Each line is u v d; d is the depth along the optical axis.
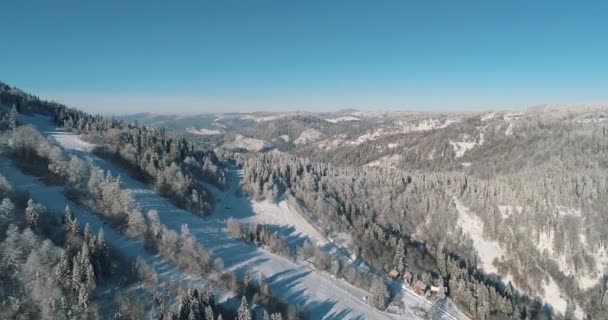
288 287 100.31
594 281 130.12
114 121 185.25
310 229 140.50
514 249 145.88
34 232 76.25
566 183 164.12
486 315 104.19
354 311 97.38
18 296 63.66
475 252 148.25
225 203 148.88
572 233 141.25
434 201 167.38
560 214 148.88
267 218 144.12
